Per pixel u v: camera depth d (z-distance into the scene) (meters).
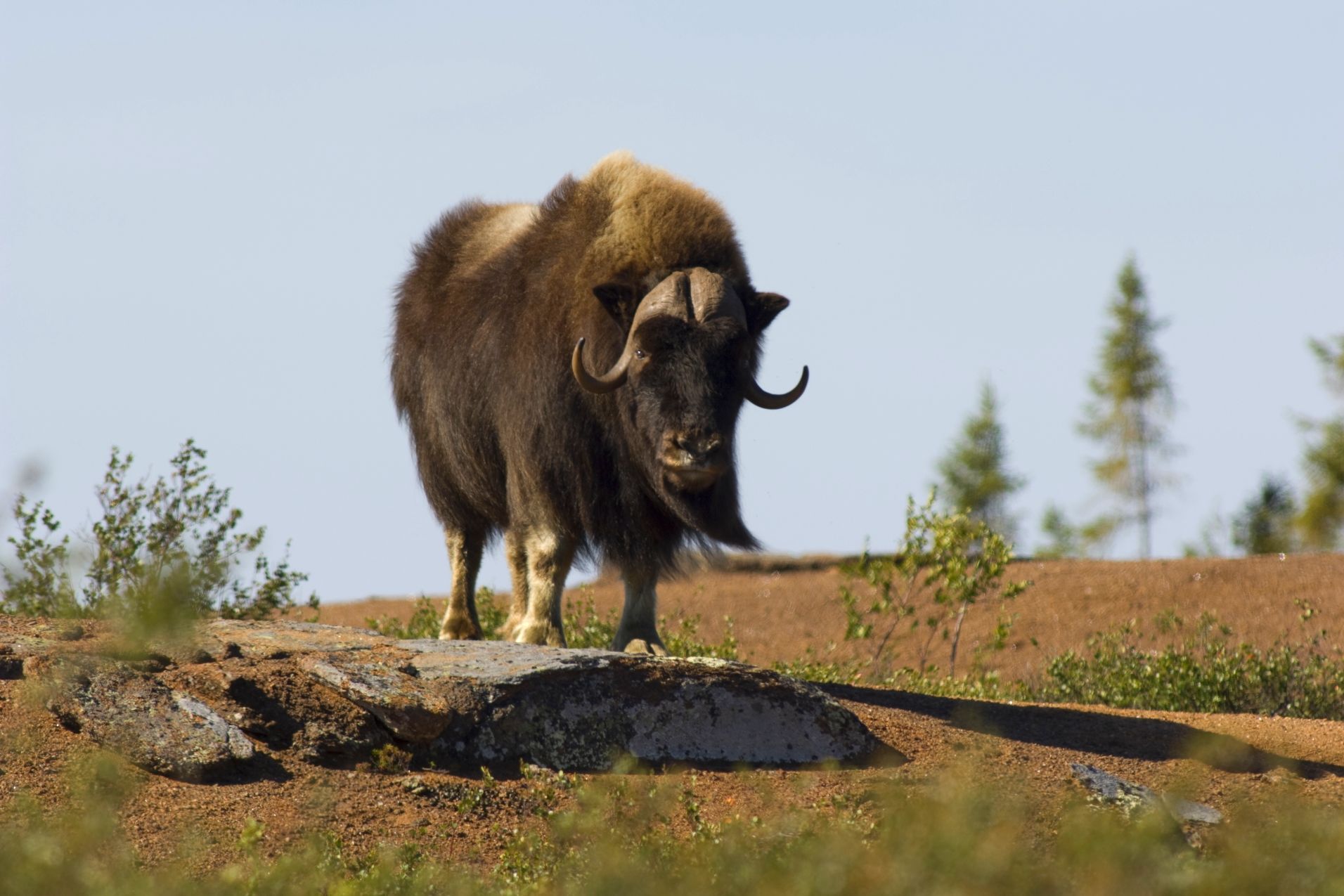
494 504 34.44
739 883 15.38
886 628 59.72
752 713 25.42
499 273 33.69
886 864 15.20
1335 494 138.12
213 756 22.03
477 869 20.27
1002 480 164.75
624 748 24.56
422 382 36.75
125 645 22.89
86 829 16.66
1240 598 60.91
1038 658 53.62
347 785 22.44
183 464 33.75
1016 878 14.81
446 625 37.56
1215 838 21.30
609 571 33.00
